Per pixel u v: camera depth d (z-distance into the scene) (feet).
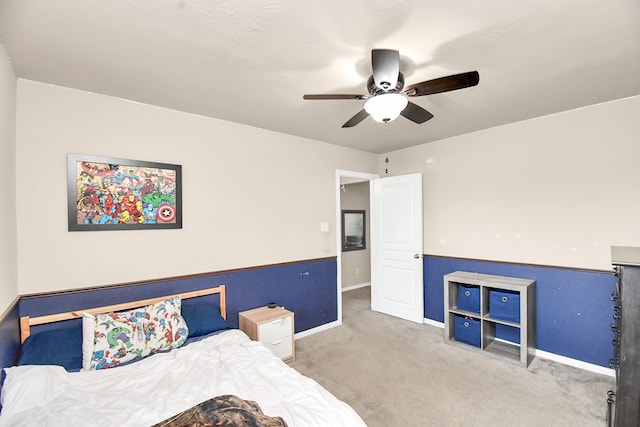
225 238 9.83
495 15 4.78
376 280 14.90
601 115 8.76
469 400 7.51
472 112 9.38
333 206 13.16
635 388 5.06
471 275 11.12
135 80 6.92
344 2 4.43
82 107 7.41
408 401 7.50
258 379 5.49
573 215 9.31
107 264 7.70
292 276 11.62
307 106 8.62
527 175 10.23
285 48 5.68
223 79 6.92
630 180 8.37
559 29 5.17
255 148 10.59
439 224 12.80
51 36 5.18
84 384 5.47
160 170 8.50
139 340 6.72
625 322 5.13
